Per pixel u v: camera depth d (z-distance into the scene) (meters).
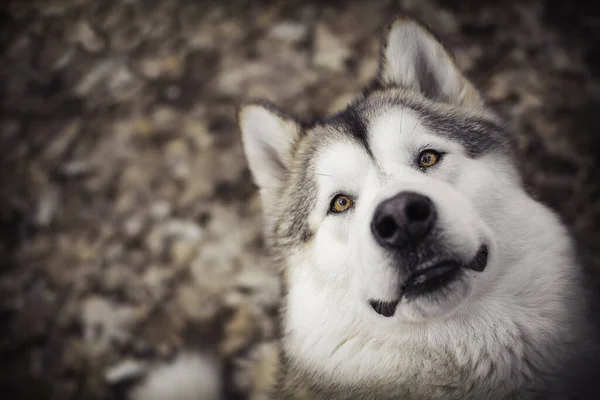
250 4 1.18
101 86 1.15
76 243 0.95
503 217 0.54
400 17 0.61
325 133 0.61
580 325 0.54
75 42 1.23
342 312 0.56
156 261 0.90
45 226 0.98
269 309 0.81
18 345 0.86
